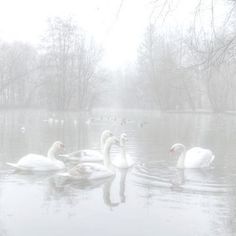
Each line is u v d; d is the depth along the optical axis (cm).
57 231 806
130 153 1858
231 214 916
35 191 1112
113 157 1723
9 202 999
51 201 1012
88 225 840
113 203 996
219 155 1823
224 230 819
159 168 1480
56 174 1355
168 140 2477
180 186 1180
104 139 1895
